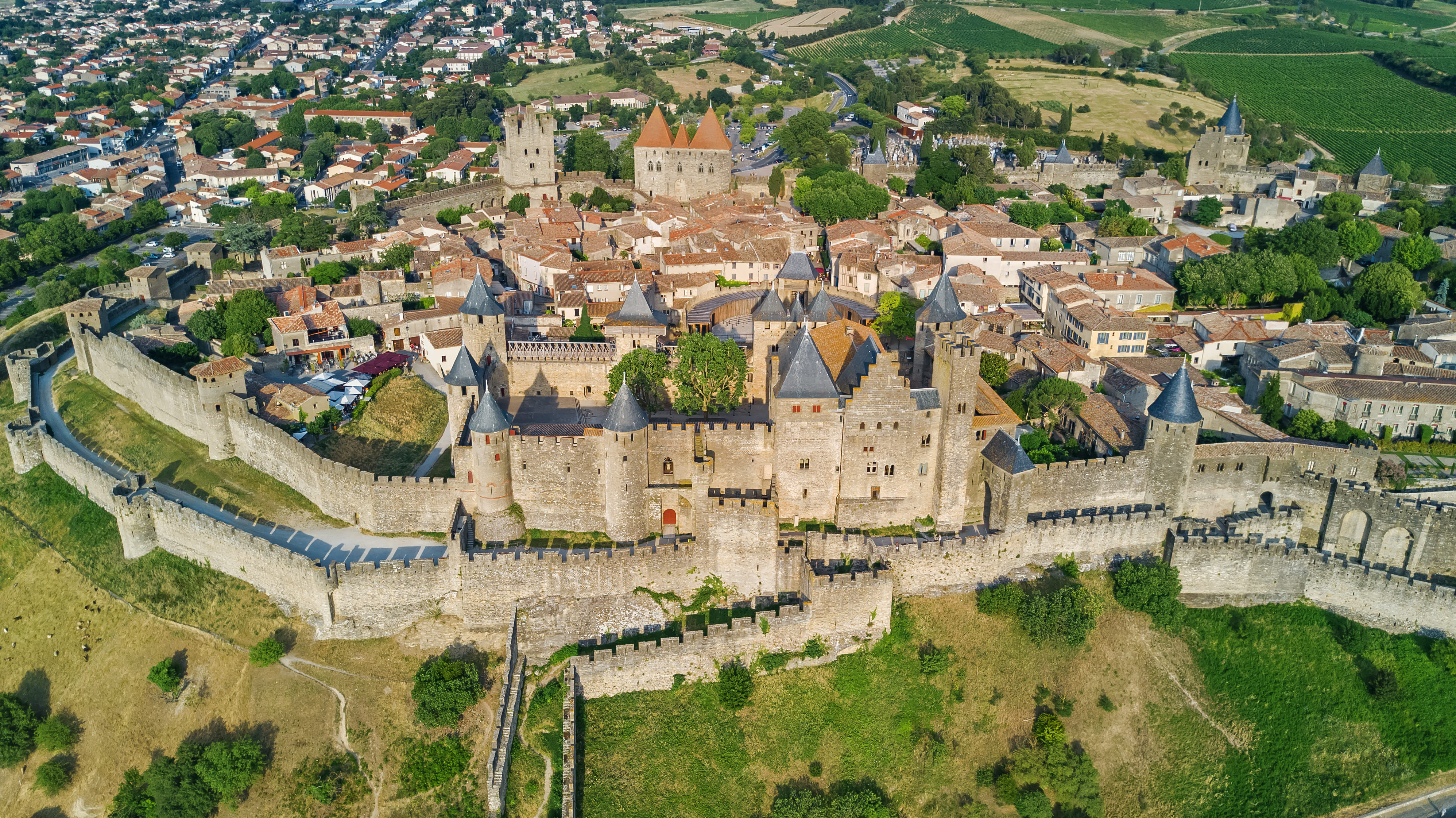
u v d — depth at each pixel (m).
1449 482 142.38
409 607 124.50
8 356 195.12
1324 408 155.25
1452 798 114.88
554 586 121.81
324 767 114.88
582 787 111.31
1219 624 127.44
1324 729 118.94
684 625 121.44
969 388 123.44
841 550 124.56
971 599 125.12
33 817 119.25
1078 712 117.62
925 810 111.56
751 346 166.38
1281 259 194.38
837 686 118.94
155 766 115.69
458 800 111.31
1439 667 123.56
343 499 135.75
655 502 126.44
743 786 112.19
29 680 132.75
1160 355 177.00
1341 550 135.88
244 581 132.88
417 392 164.00
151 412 170.38
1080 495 130.25
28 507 160.75
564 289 191.38
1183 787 114.25
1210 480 135.38
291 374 173.62
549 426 134.38
